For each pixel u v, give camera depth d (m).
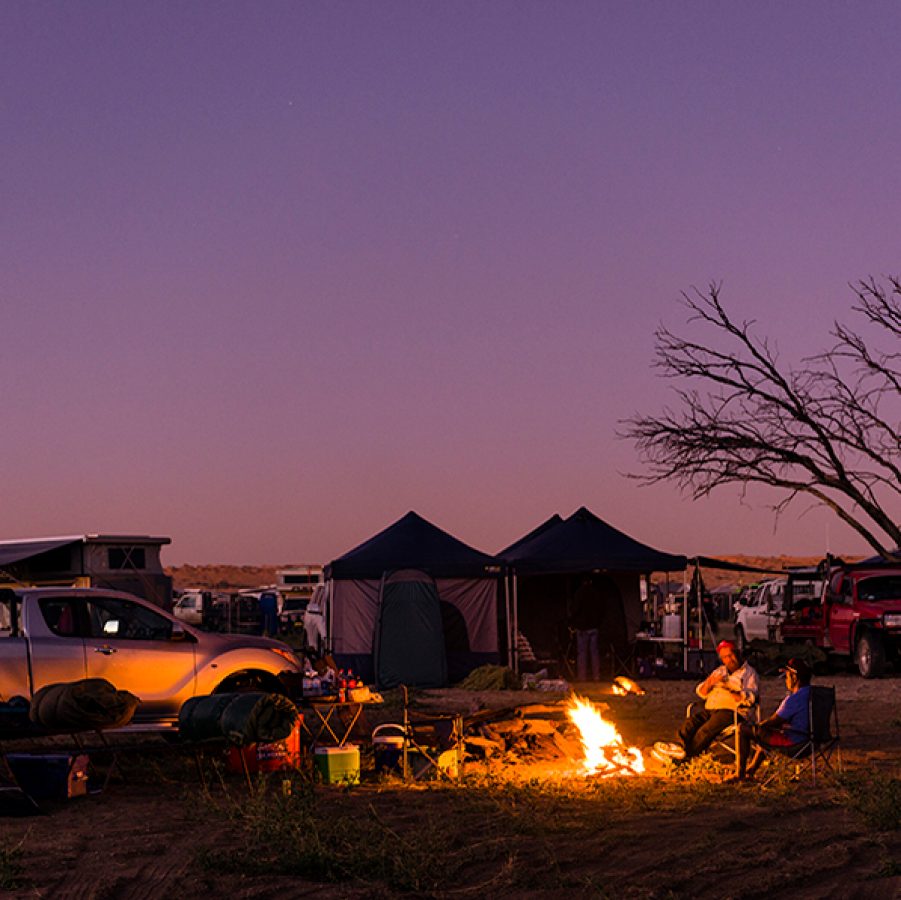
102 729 11.39
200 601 51.38
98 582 29.72
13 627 12.91
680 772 11.52
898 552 25.22
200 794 10.73
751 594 33.41
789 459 24.98
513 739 12.70
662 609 33.56
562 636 26.20
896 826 9.04
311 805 9.65
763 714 16.98
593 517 26.05
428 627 23.28
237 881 7.53
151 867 7.95
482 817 9.52
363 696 13.89
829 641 25.47
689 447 25.17
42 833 9.05
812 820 9.40
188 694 13.17
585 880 7.49
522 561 24.59
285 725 12.00
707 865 7.90
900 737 14.70
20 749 13.70
